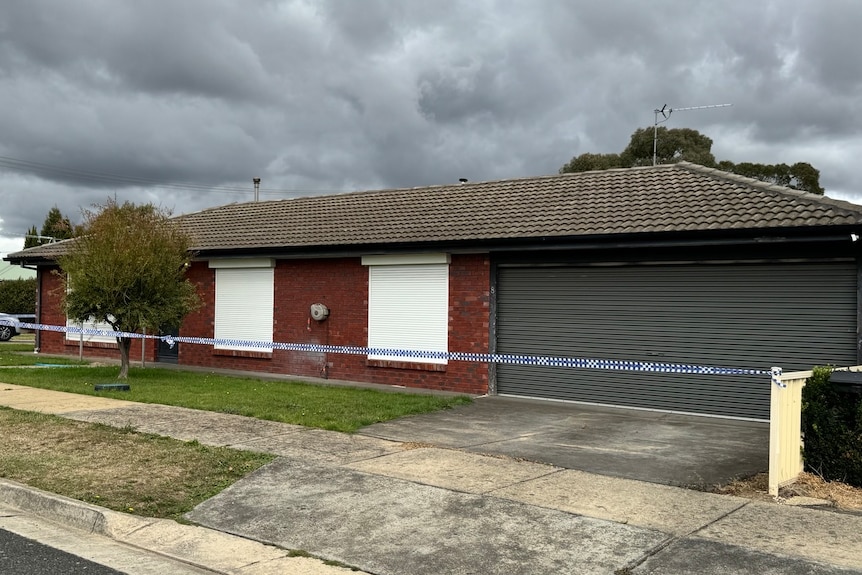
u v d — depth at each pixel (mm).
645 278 12594
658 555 5328
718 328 11898
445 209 16109
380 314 15680
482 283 14273
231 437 9391
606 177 15633
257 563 5535
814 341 11086
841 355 10859
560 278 13469
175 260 15531
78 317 15195
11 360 19594
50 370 16938
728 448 9094
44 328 20359
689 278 12180
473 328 14352
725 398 11805
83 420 10414
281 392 13625
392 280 15531
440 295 14836
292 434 9602
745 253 11562
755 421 11469
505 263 14008
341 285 16312
